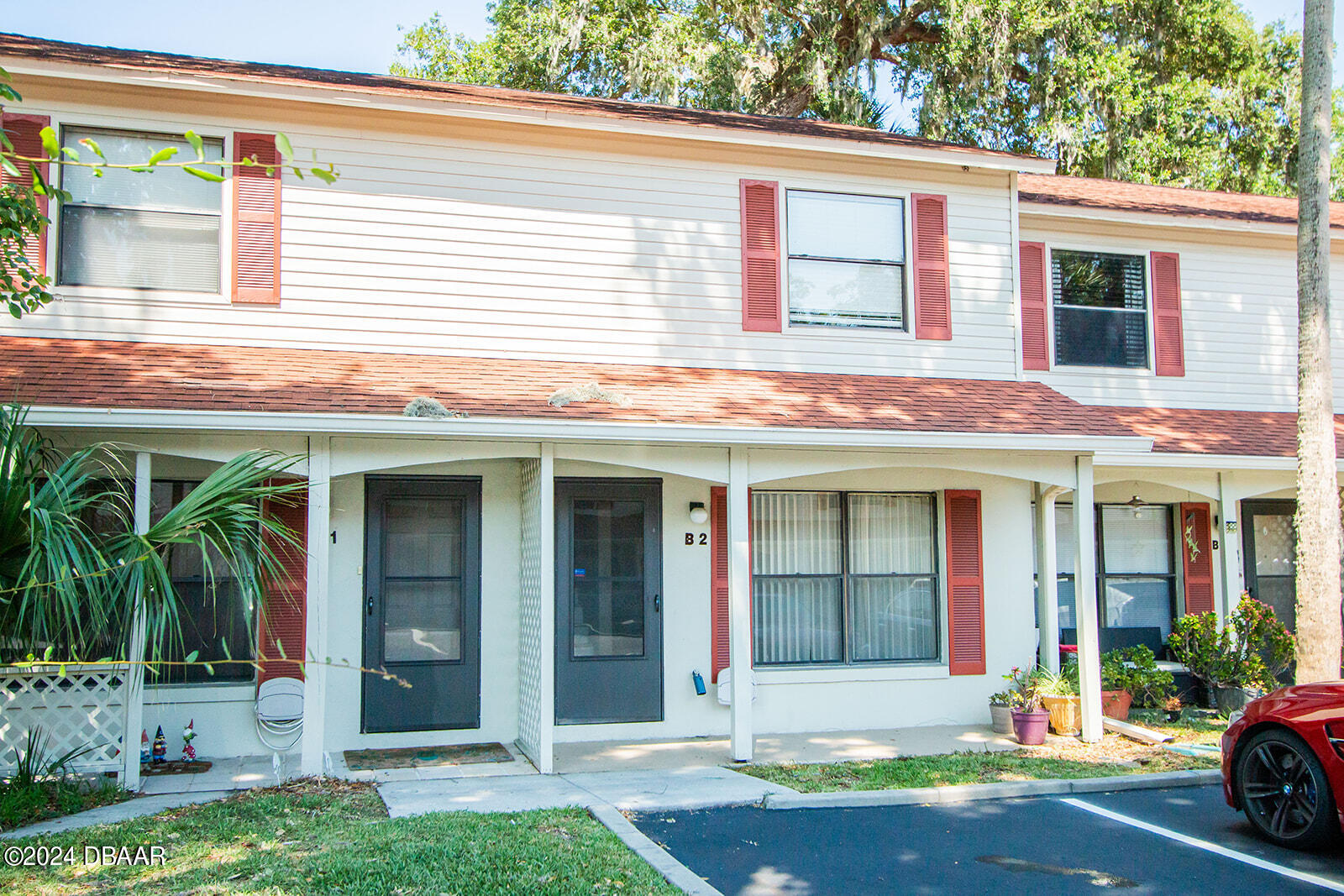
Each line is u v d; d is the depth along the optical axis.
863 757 9.38
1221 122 25.59
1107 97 23.38
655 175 10.55
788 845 6.61
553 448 8.78
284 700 8.97
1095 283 13.02
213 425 7.75
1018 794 8.02
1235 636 11.92
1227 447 11.77
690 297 10.53
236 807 7.03
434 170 9.93
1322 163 9.83
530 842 6.15
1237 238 13.65
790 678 10.63
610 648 10.16
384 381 8.85
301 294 9.48
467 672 9.70
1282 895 5.66
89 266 9.06
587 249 10.29
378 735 9.39
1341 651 9.66
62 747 7.51
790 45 24.59
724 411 9.27
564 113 10.02
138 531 7.80
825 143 10.79
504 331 9.98
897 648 11.18
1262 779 6.82
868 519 11.23
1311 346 9.84
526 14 24.05
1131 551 12.90
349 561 9.42
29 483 6.66
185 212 9.31
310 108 9.62
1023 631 11.45
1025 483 11.59
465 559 9.77
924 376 11.19
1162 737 9.85
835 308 11.02
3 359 8.23
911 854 6.43
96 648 8.19
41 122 8.95
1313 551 9.70
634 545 10.31
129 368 8.35
